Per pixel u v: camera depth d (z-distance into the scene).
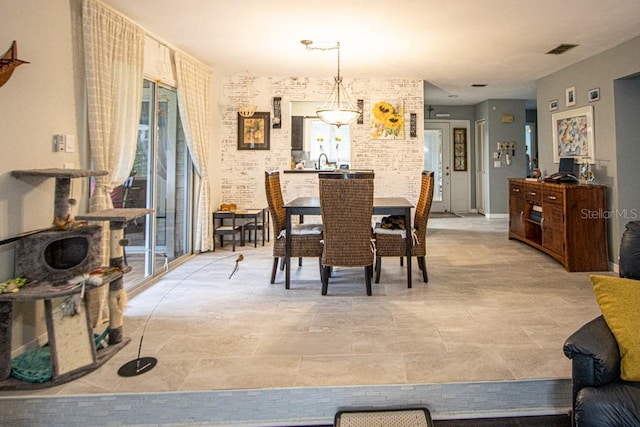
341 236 3.42
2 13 2.21
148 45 4.02
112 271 2.46
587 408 1.53
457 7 3.39
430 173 3.82
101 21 3.05
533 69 5.45
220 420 2.01
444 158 9.40
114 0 3.21
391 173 6.27
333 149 7.29
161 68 4.27
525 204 5.54
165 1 3.25
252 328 2.78
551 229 4.64
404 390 2.03
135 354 2.39
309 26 3.84
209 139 5.52
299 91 6.07
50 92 2.60
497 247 5.54
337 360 2.29
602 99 4.61
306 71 5.66
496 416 2.05
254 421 2.02
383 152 6.25
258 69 5.54
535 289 3.62
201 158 5.17
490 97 8.08
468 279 3.98
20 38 2.34
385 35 4.08
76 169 2.64
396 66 5.34
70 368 2.12
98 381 2.09
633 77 4.31
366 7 3.39
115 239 2.55
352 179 3.30
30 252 2.26
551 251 4.64
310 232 3.83
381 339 2.57
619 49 4.35
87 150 2.98
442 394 2.04
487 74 5.81
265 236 6.20
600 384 1.58
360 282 3.92
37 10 2.47
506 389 2.05
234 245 5.49
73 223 2.50
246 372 2.17
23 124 2.37
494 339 2.54
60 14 2.69
